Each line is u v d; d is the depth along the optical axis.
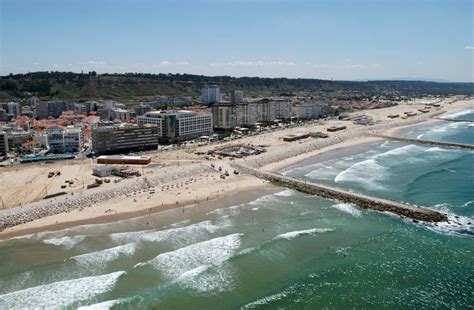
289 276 81.56
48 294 74.06
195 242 96.00
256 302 72.81
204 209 118.12
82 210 116.00
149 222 107.62
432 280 80.44
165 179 148.00
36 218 109.12
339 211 117.44
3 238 96.94
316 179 152.50
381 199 123.12
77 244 94.00
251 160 180.00
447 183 144.75
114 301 71.94
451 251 91.94
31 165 170.38
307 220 110.62
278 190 138.12
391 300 73.94
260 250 92.06
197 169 162.62
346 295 75.25
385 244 95.88
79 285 77.00
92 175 151.38
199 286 77.50
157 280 79.31
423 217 110.06
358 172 162.50
